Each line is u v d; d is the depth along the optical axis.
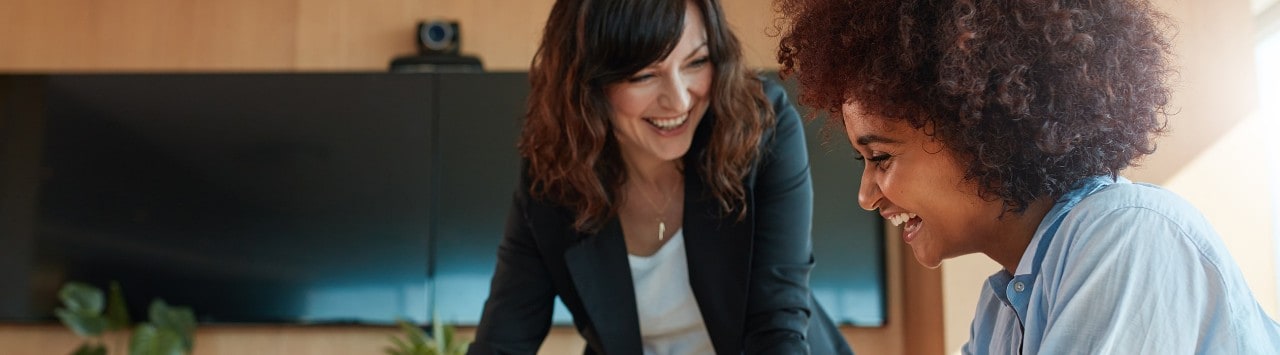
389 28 3.90
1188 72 2.62
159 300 3.55
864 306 3.59
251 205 3.70
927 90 0.88
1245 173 2.59
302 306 3.66
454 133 3.69
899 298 3.61
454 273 3.65
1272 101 2.79
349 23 3.91
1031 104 0.86
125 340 3.73
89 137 3.74
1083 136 0.88
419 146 3.69
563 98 1.62
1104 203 0.89
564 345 3.63
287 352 3.71
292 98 3.72
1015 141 0.88
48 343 3.74
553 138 1.64
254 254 3.69
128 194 3.72
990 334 1.12
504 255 1.76
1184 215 0.88
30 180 3.73
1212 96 2.62
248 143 3.72
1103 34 0.88
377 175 3.69
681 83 1.56
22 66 3.89
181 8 3.92
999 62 0.86
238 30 3.91
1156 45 0.94
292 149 3.71
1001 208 0.93
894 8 0.90
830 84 0.96
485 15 3.90
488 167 3.67
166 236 3.70
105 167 3.73
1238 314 0.86
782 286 1.63
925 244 1.00
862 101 0.92
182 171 3.72
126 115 3.74
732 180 1.61
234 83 3.73
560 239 1.69
